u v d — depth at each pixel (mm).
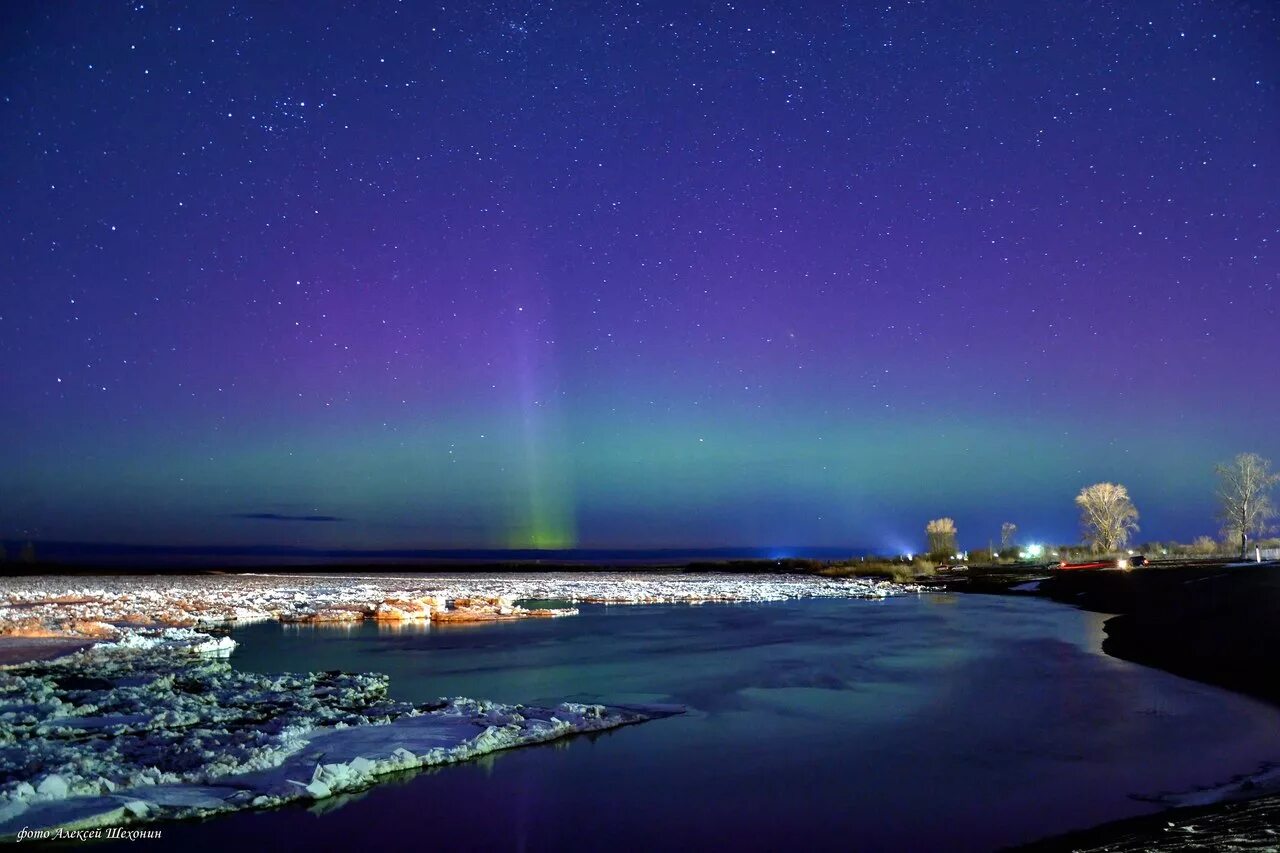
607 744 14992
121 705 17375
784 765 13633
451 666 24578
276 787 11859
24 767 12188
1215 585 32312
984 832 10562
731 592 61406
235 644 30016
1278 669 20516
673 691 20312
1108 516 89125
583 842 10281
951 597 55906
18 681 19812
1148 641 28156
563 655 27078
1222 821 10320
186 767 12617
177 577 94875
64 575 100812
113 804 10828
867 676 22469
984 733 15812
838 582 78312
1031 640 30500
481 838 10359
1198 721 16688
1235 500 74250
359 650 28406
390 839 10273
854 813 11352
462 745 14281
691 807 11562
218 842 10031
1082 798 11859
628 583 78500
